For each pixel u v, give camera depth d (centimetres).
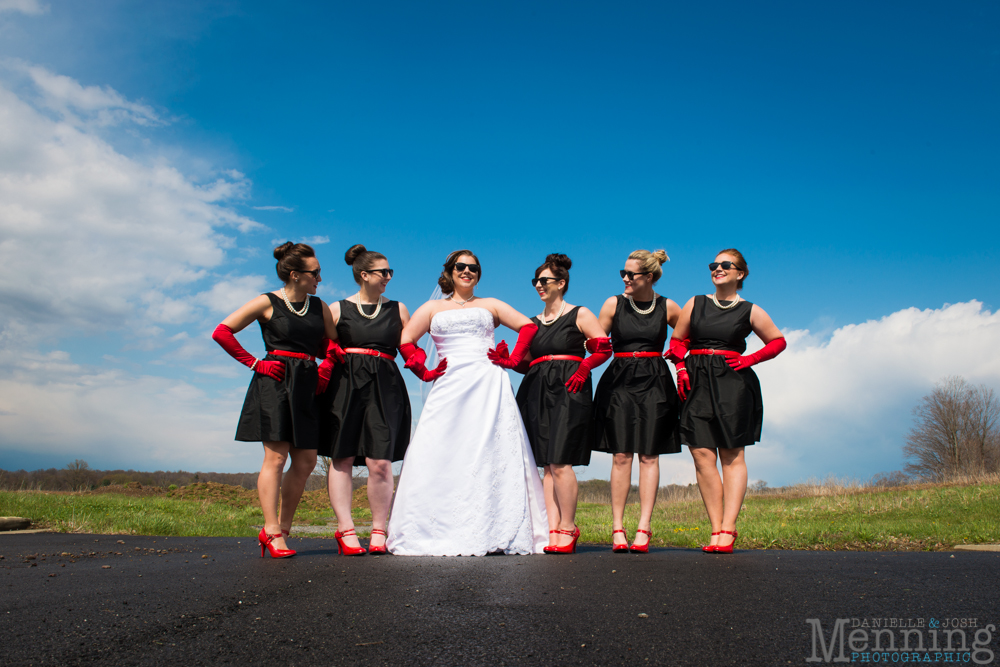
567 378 461
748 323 455
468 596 234
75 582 279
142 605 221
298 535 925
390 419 436
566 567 318
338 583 264
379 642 175
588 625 192
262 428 394
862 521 902
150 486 2472
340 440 422
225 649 168
